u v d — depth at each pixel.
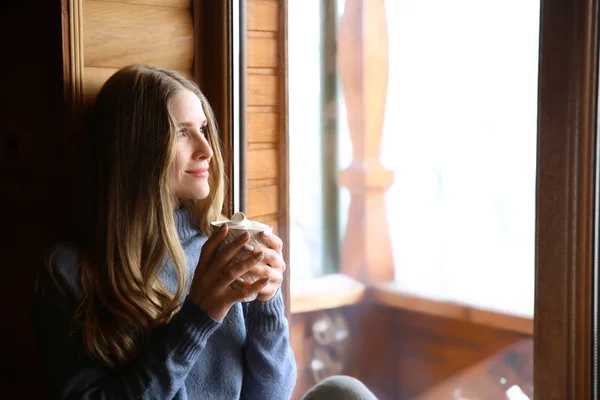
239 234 1.09
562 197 1.17
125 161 1.20
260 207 1.80
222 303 1.09
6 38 1.53
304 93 2.42
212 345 1.26
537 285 1.22
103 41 1.38
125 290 1.16
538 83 1.20
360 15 2.46
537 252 1.22
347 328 2.59
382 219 2.57
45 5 1.35
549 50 1.18
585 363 1.17
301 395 2.52
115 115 1.21
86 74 1.35
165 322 1.17
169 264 1.25
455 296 2.32
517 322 2.09
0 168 1.57
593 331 1.17
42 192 1.42
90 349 1.11
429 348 2.46
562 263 1.18
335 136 2.54
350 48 2.48
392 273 2.54
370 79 2.49
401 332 2.57
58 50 1.31
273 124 1.82
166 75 1.25
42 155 1.41
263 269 1.11
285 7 1.82
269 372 1.26
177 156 1.21
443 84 2.25
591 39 1.13
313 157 2.50
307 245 2.53
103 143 1.22
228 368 1.26
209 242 1.10
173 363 1.08
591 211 1.15
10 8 1.50
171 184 1.22
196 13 1.54
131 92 1.21
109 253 1.17
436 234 2.38
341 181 2.57
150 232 1.18
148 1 1.45
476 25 2.05
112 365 1.13
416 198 2.46
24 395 1.54
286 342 1.29
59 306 1.15
